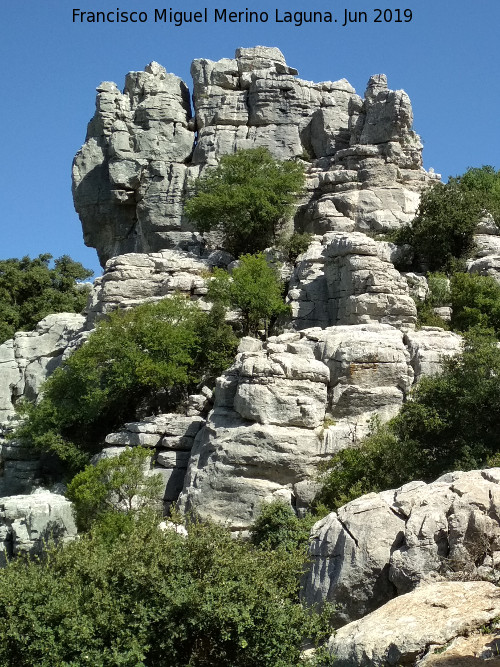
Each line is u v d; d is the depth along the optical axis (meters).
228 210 67.12
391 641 22.23
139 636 24.33
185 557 25.58
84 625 24.36
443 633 21.88
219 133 75.75
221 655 24.72
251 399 45.53
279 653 24.30
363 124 73.06
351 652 22.89
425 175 71.00
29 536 45.88
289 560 26.53
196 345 55.53
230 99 76.88
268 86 76.25
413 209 68.81
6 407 66.38
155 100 77.88
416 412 41.22
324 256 60.06
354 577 27.00
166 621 24.50
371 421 44.62
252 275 58.38
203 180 69.81
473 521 25.92
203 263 65.00
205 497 44.44
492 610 22.52
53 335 67.62
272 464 44.41
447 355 44.81
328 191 71.12
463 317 56.09
